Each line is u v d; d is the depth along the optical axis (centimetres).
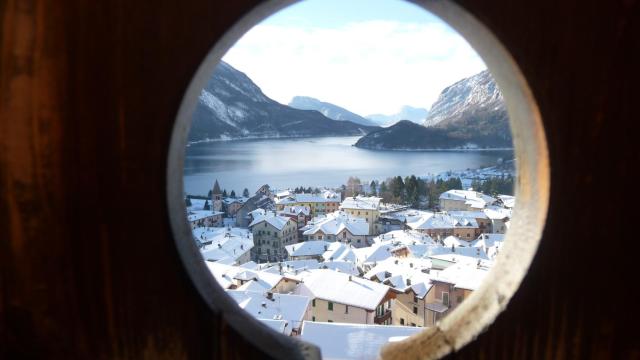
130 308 96
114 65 92
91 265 95
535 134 92
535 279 92
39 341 97
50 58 92
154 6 91
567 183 90
